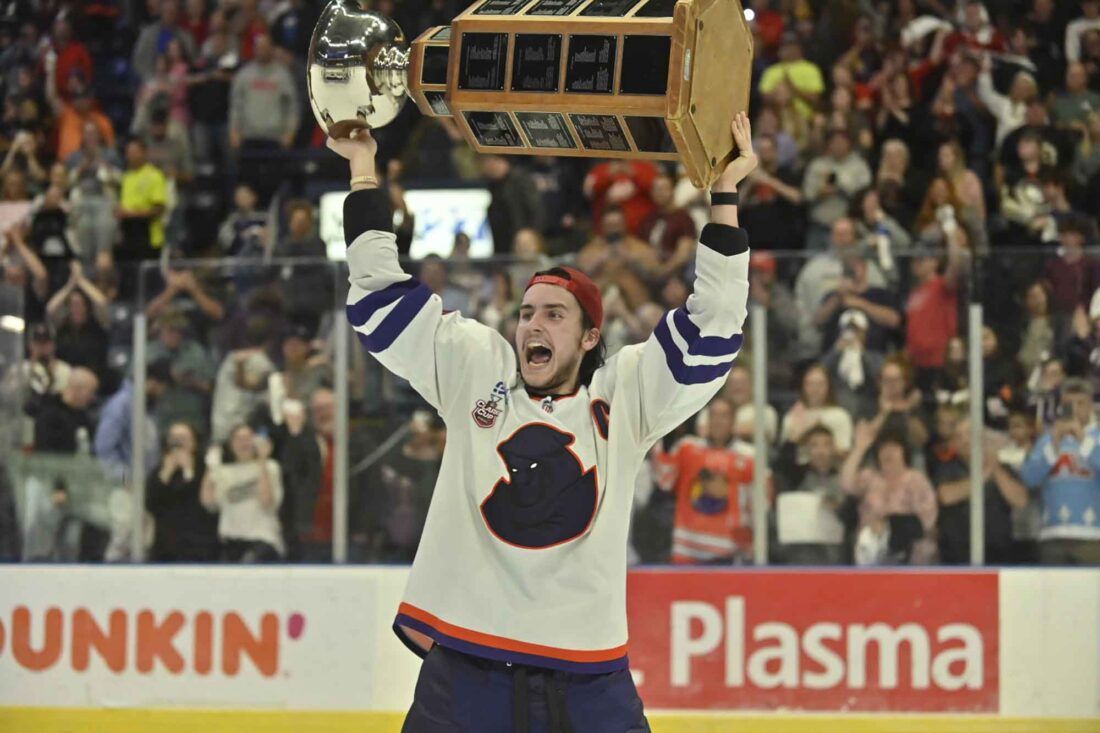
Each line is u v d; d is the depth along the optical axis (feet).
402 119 66.95
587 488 18.84
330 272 40.45
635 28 17.35
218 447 40.50
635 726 18.92
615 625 18.92
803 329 39.52
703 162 18.13
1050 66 65.62
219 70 70.28
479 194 59.57
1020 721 37.65
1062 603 37.65
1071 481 39.11
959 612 37.91
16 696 39.22
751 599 38.24
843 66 64.34
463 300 40.34
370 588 38.78
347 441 40.16
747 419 39.52
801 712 37.99
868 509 39.34
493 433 19.20
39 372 41.06
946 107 63.16
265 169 68.28
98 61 77.46
